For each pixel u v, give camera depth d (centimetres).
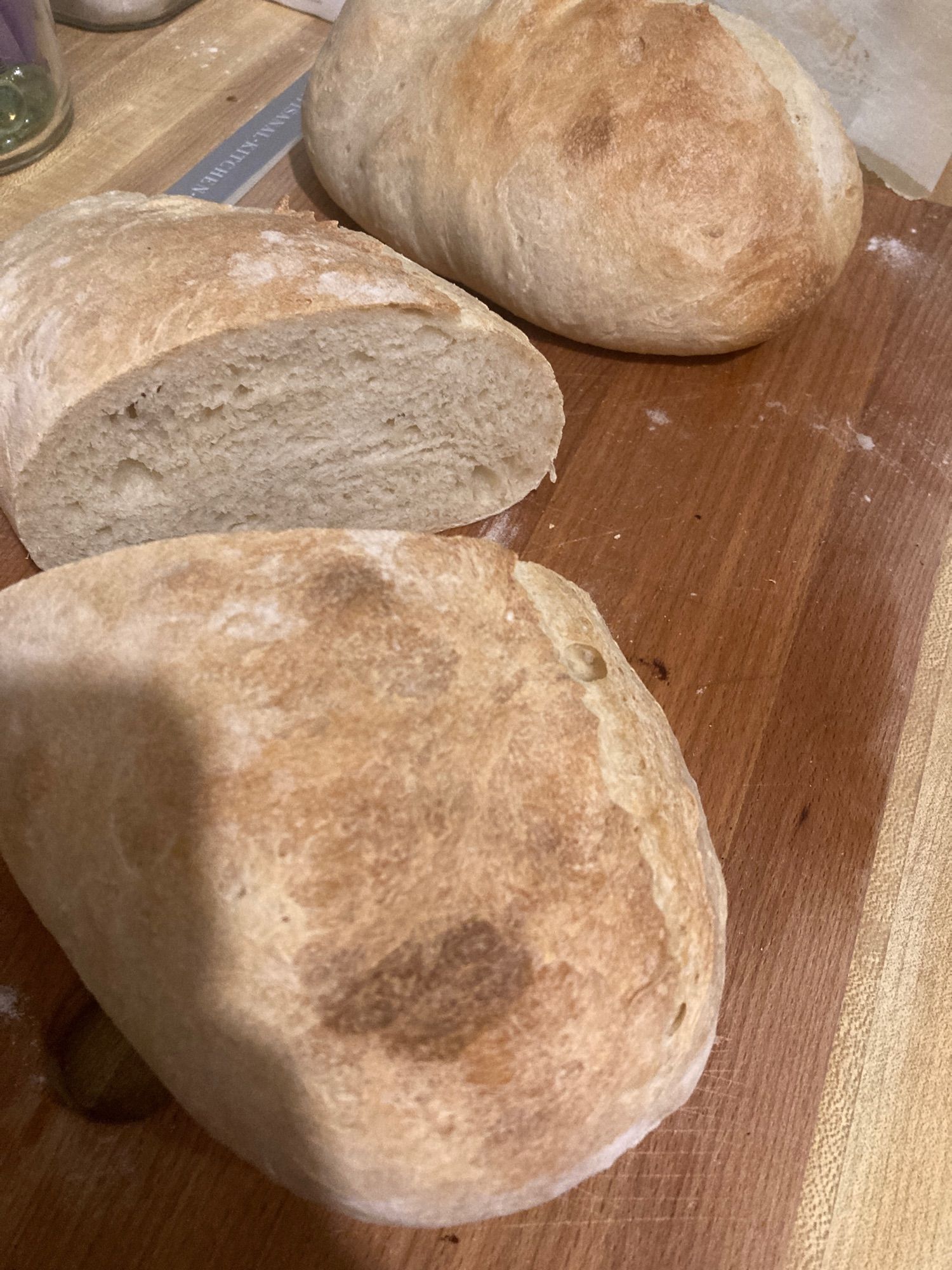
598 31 40
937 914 32
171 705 23
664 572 38
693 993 25
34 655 25
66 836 24
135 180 47
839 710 35
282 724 23
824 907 32
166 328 31
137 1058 27
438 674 24
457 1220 24
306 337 33
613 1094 23
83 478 33
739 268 39
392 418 36
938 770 34
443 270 44
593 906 23
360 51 43
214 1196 26
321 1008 22
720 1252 26
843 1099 29
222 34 54
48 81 46
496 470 40
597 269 39
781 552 39
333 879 22
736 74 39
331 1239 26
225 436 34
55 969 28
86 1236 25
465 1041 22
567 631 28
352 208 45
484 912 23
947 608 38
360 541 26
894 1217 27
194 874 22
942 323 45
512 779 24
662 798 26
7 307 33
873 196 49
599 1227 27
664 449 41
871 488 40
